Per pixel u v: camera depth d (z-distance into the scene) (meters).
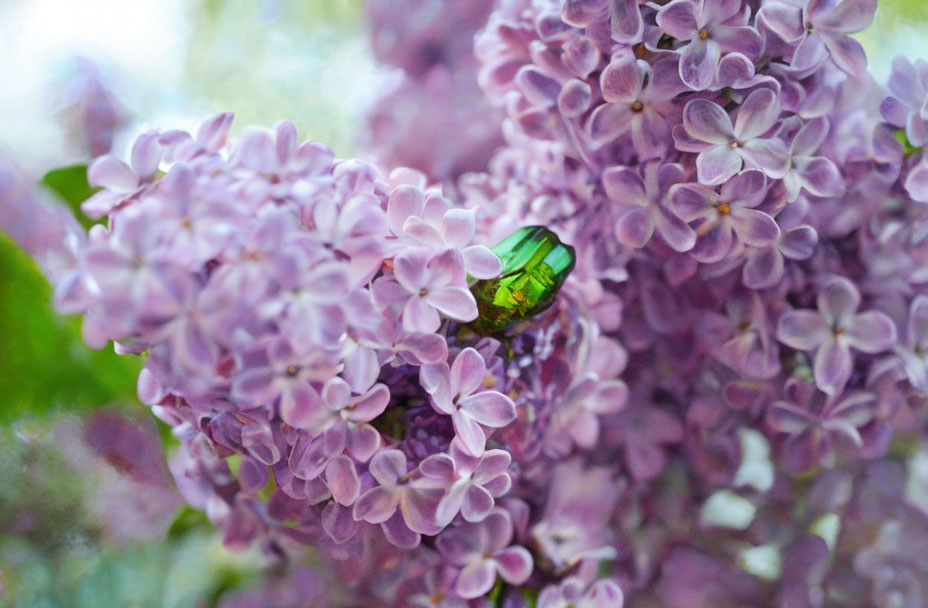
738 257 0.23
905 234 0.23
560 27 0.23
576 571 0.24
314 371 0.21
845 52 0.22
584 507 0.25
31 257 0.25
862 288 0.24
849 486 0.25
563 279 0.23
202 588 0.24
